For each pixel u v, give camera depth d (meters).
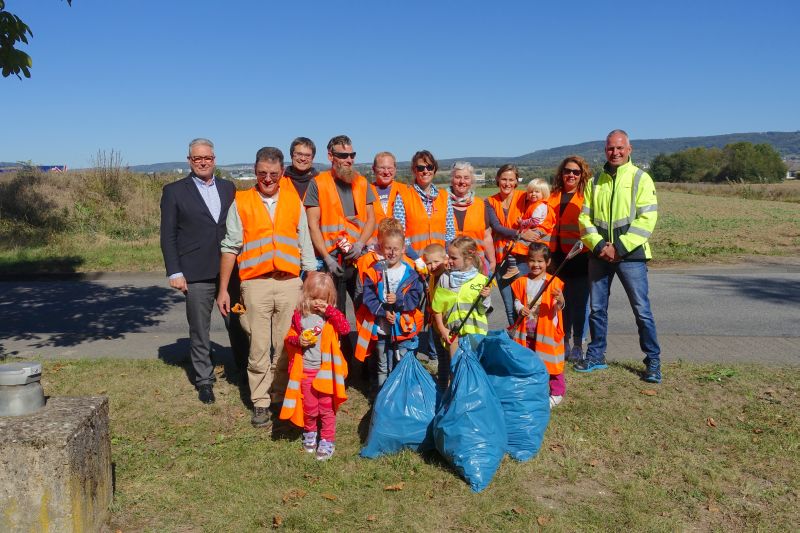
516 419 4.54
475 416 4.28
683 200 45.53
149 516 3.80
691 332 8.21
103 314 9.86
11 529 3.14
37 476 3.12
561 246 6.57
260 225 5.16
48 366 6.72
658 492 4.07
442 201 6.29
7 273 13.62
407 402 4.58
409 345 5.31
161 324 9.16
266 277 5.18
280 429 5.07
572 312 6.65
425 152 6.15
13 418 3.38
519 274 6.54
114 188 22.70
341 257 5.96
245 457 4.57
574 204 6.50
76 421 3.35
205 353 5.68
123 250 16.77
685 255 15.98
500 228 6.70
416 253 6.21
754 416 5.19
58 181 22.56
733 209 35.12
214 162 5.73
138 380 6.22
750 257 15.70
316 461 4.50
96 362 6.85
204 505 3.94
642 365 6.49
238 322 5.99
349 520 3.76
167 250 5.51
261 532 3.66
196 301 5.61
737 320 8.92
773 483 4.21
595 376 6.18
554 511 3.86
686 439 4.79
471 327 5.21
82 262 14.76
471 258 5.22
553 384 5.42
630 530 3.66
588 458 4.53
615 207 5.91
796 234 20.97
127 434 4.96
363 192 6.02
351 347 6.21
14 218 19.95
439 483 4.18
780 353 7.06
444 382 5.54
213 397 5.62
